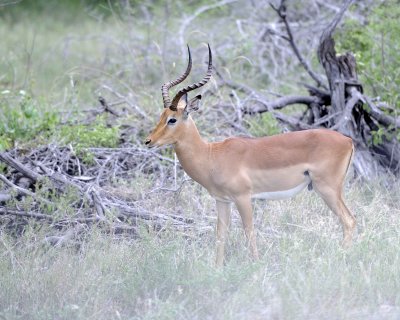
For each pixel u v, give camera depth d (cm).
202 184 1576
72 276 1403
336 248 1506
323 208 1809
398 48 2258
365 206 1797
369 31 2383
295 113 2378
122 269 1446
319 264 1403
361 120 2106
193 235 1638
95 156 1998
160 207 1803
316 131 1600
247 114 2183
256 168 1558
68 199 1711
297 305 1236
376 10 2356
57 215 1678
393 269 1367
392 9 2348
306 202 1830
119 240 1642
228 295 1308
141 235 1568
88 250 1548
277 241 1608
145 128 2122
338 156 1583
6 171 1873
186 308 1276
